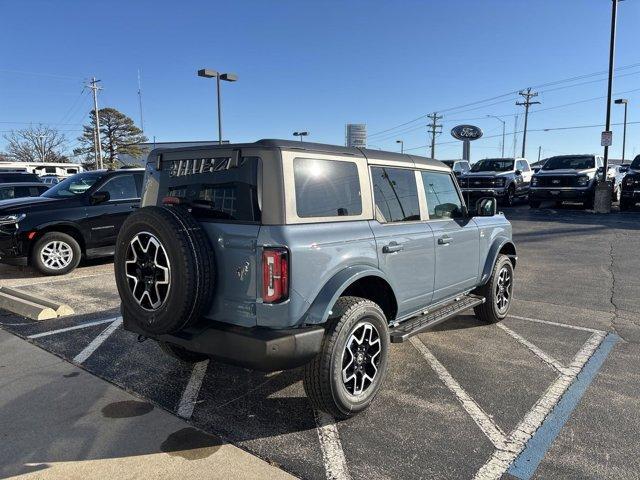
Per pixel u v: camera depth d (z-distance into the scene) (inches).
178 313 122.6
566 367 175.2
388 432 132.3
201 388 160.2
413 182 173.8
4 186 509.0
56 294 283.9
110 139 2871.6
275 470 115.9
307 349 123.9
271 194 124.2
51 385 161.9
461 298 207.2
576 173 746.8
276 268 119.9
